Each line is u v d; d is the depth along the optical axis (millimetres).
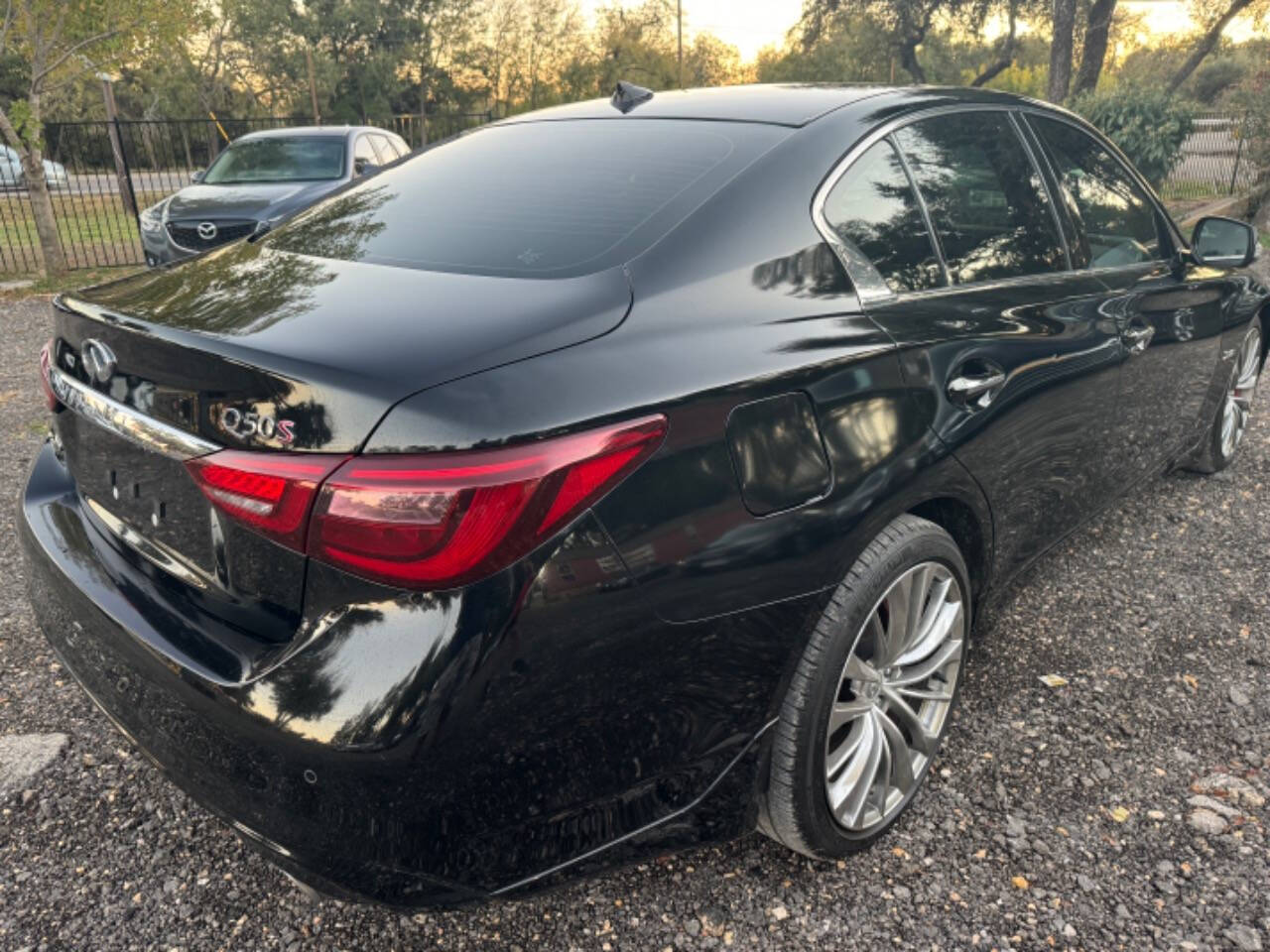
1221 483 4305
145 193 17891
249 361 1559
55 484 2361
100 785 2459
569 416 1547
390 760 1473
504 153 2557
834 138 2283
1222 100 14758
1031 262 2725
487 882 1625
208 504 1703
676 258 1914
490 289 1835
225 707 1584
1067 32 18297
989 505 2432
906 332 2143
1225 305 3730
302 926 2051
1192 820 2293
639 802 1758
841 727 2193
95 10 10820
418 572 1459
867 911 2064
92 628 1890
